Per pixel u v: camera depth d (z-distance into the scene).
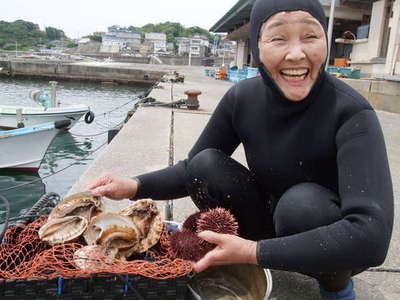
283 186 2.25
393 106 13.21
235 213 2.34
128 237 2.02
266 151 2.22
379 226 1.69
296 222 1.94
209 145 2.57
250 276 2.10
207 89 20.12
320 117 2.00
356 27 21.59
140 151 5.99
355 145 1.84
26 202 8.17
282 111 2.08
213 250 1.84
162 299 1.85
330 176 2.11
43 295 1.77
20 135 9.10
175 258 1.98
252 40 2.07
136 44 148.25
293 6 1.86
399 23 13.89
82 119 16.28
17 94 31.42
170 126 8.52
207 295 2.05
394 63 14.11
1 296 1.75
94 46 146.25
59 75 45.69
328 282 2.13
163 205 3.74
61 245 1.98
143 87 42.50
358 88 14.22
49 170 10.30
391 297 2.51
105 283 1.79
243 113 2.32
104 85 43.75
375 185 1.75
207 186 2.33
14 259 2.01
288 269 1.78
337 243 1.70
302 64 1.89
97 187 2.32
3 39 148.62
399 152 7.18
